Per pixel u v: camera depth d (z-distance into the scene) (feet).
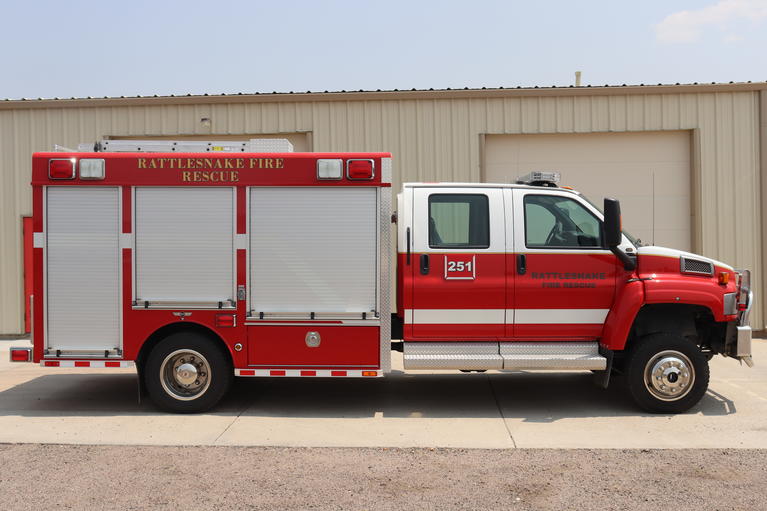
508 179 35.73
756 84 34.27
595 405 21.29
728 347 20.48
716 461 15.56
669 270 19.97
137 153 19.76
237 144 21.08
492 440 17.48
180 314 19.76
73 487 13.93
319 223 19.79
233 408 20.99
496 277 19.98
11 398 22.36
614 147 35.40
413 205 20.21
